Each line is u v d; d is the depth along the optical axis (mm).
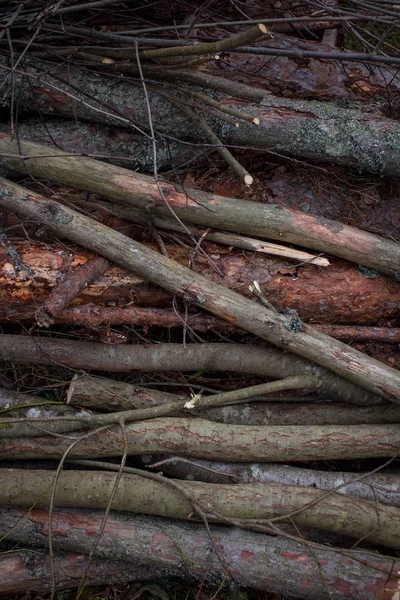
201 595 2836
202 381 3059
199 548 2660
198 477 2879
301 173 3213
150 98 2963
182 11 3451
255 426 2789
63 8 2701
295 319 2738
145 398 2879
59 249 2807
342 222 3143
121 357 2904
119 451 2787
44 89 2977
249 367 2895
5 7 2990
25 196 2752
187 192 2869
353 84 3422
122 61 2906
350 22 3332
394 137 2934
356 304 2947
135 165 3090
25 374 3033
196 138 3061
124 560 2740
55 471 2770
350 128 2971
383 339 2971
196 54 2543
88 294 2824
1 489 2732
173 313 2865
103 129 3111
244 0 3574
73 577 2760
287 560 2604
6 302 2766
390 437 2752
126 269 2820
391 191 3238
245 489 2701
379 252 2840
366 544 2803
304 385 2818
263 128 2990
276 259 2945
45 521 2766
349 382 2830
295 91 3316
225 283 2873
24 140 2932
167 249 2939
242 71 3238
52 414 2883
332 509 2641
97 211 2982
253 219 2846
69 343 2904
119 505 2719
